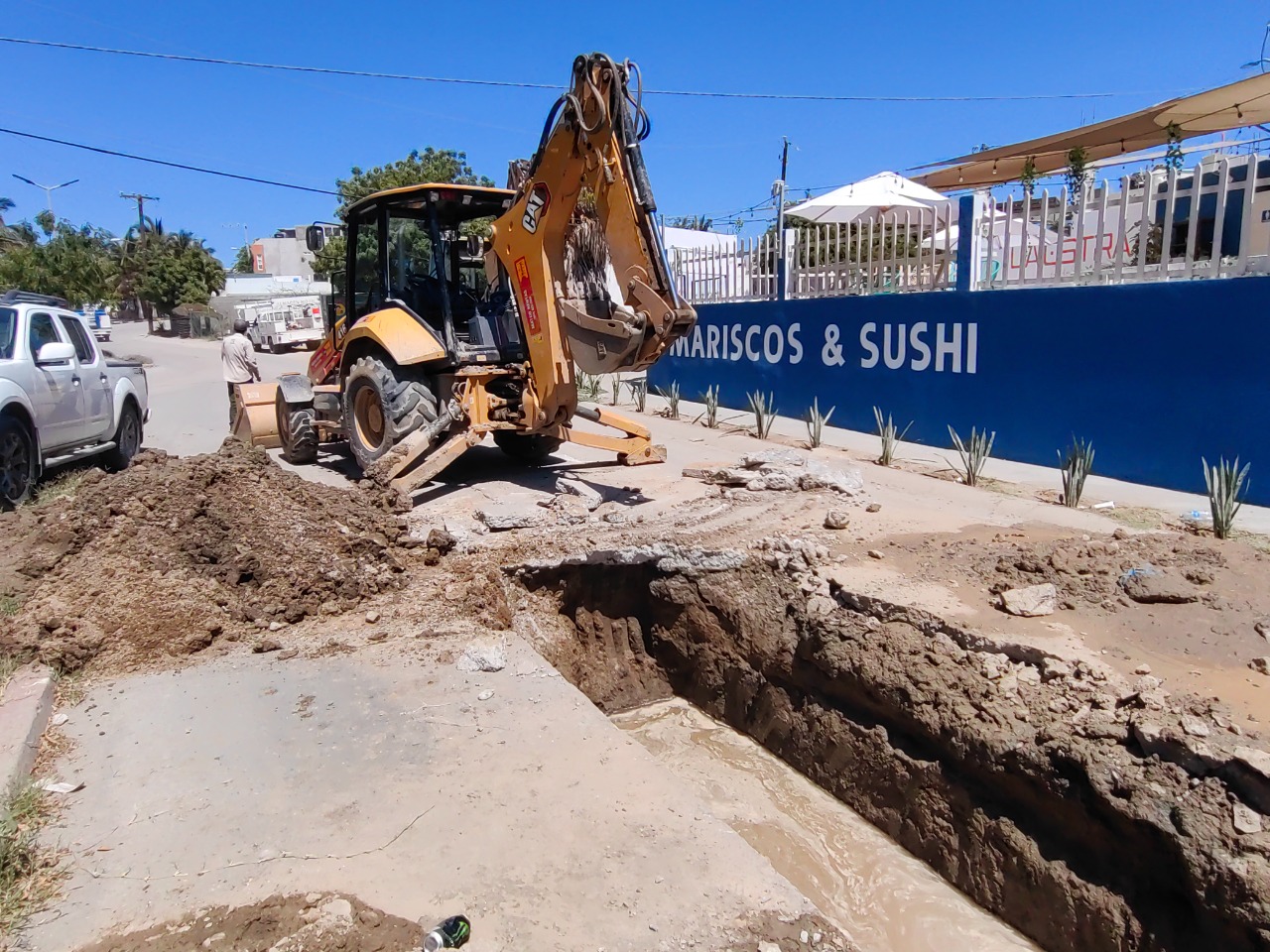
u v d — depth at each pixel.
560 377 7.29
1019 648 4.36
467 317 8.58
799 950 2.85
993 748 4.03
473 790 3.61
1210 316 7.38
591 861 3.21
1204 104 12.49
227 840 3.27
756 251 13.08
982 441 8.43
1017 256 9.41
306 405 9.76
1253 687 3.89
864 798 4.71
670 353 15.12
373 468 7.48
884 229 10.69
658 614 6.32
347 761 3.82
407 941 2.80
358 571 5.75
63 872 3.08
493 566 6.09
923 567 5.56
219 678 4.61
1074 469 7.43
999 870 3.98
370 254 9.18
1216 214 7.40
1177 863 3.33
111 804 3.48
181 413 15.54
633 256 6.54
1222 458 7.41
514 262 7.47
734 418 12.55
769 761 5.36
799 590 5.52
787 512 6.95
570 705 4.36
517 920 2.90
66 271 39.06
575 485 8.14
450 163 35.62
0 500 7.47
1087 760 3.68
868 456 9.58
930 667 4.51
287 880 3.05
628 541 6.30
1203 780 3.42
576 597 6.30
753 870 3.20
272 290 54.31
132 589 5.14
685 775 5.16
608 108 6.42
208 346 41.53
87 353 9.60
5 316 8.20
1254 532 6.34
